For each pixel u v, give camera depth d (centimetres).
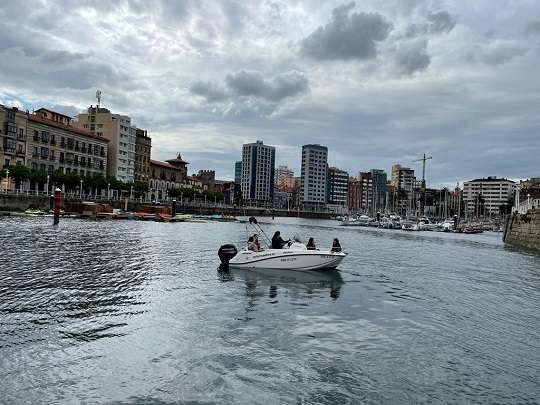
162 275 2581
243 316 1753
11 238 4069
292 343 1457
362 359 1343
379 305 2062
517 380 1230
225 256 2997
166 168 18725
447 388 1164
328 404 1054
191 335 1491
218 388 1112
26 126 11094
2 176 9350
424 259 4338
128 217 9469
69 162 12575
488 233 13775
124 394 1060
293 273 2844
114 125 14962
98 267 2727
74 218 8231
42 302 1816
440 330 1680
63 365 1204
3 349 1292
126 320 1627
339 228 12131
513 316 1952
